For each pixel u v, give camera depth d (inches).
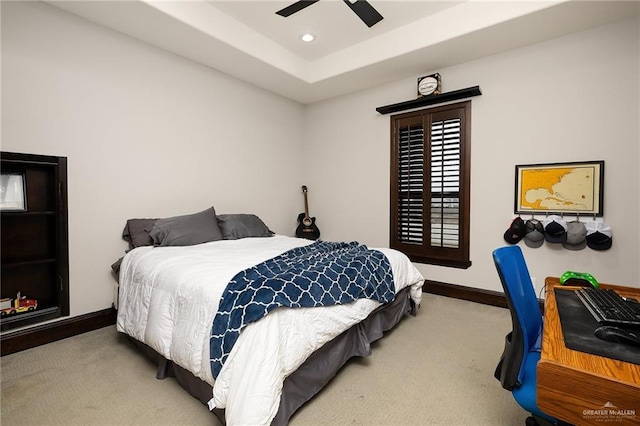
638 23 97.0
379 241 160.1
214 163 142.0
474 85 128.6
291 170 182.2
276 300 57.1
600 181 103.2
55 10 94.3
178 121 127.6
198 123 134.9
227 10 114.0
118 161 110.0
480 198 128.3
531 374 43.5
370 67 136.4
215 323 56.0
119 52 109.2
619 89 100.1
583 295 50.4
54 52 94.4
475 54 123.6
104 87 105.7
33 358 83.7
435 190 139.6
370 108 161.2
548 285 61.0
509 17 100.0
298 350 58.5
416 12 114.3
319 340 63.6
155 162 120.7
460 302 129.0
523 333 41.9
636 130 97.8
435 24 115.2
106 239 107.2
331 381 73.3
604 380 28.3
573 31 106.7
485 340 93.7
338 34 129.5
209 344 55.9
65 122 97.0
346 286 73.5
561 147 110.5
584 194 106.0
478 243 129.4
